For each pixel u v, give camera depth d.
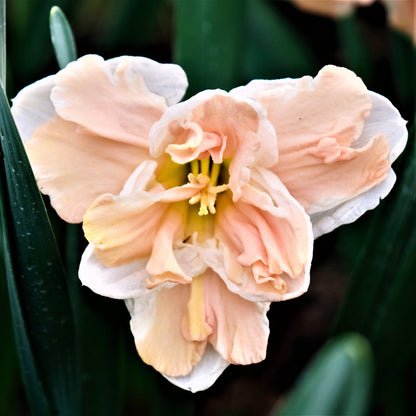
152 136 0.35
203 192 0.36
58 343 0.38
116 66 0.35
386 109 0.36
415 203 0.38
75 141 0.36
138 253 0.35
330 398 0.31
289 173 0.36
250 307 0.36
